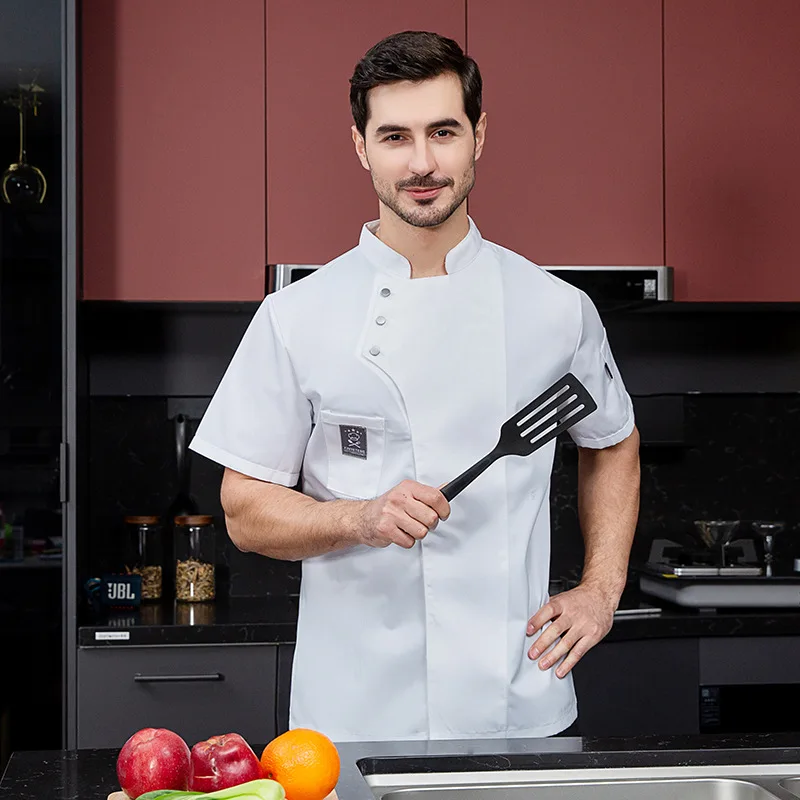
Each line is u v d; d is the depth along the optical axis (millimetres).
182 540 2615
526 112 2516
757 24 2564
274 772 922
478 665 1401
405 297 1433
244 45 2465
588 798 1027
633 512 1565
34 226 2291
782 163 2572
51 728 2223
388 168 1311
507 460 1424
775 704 2408
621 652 2295
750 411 2877
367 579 1418
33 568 2242
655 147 2543
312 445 1490
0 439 2256
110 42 2441
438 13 2492
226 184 2461
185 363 2688
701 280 2561
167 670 2232
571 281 2482
